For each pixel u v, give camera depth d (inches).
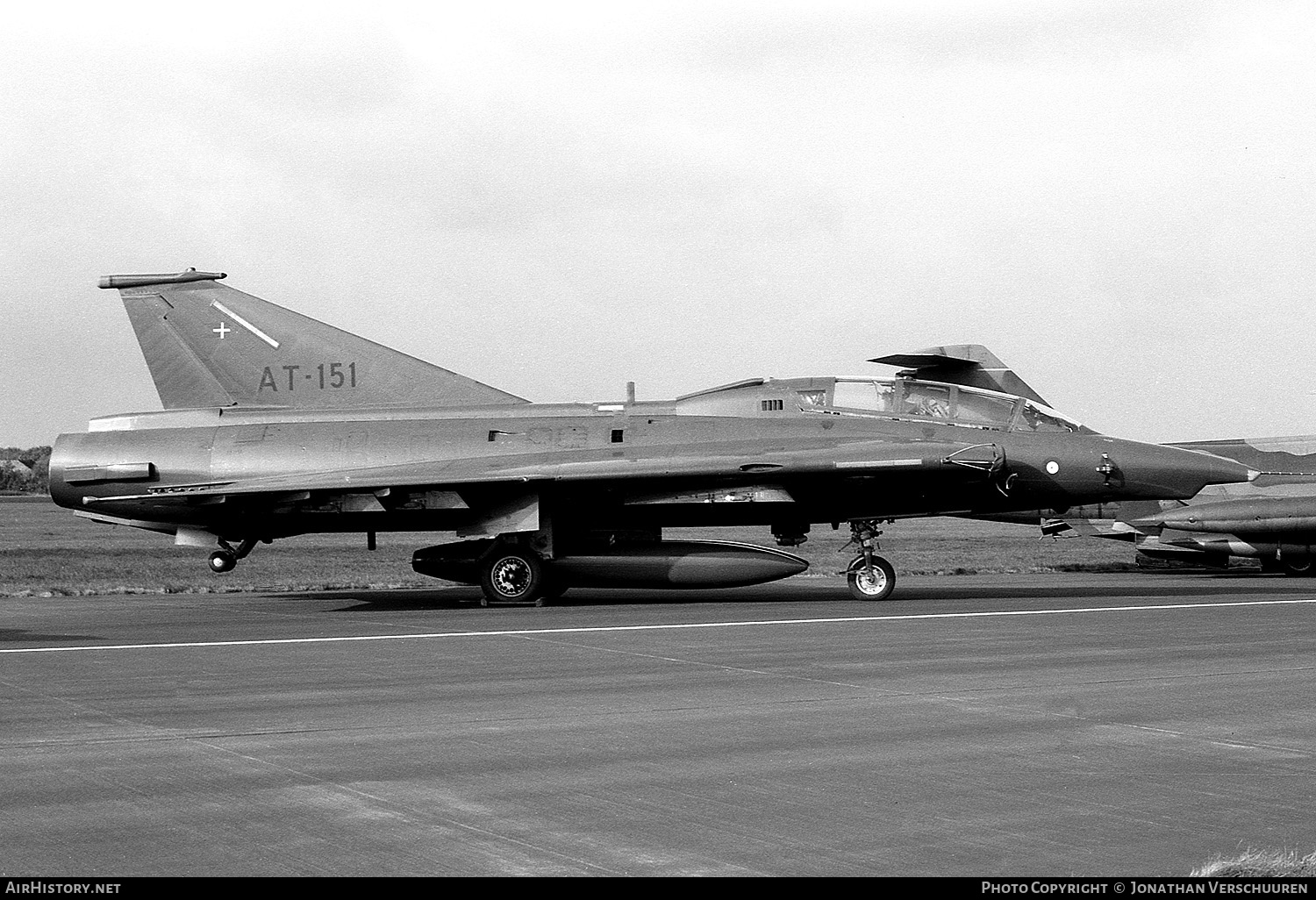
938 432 794.8
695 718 365.4
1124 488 782.5
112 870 224.8
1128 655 496.7
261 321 896.9
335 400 888.3
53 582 1063.0
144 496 779.4
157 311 901.2
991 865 226.7
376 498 812.0
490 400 884.6
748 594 869.8
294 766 304.8
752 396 833.5
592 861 230.1
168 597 896.3
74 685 436.1
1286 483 1143.6
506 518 778.8
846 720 359.9
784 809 264.5
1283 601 761.0
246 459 834.2
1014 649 518.0
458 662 490.9
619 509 810.2
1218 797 272.5
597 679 442.3
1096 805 266.4
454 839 243.1
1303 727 347.9
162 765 306.2
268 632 614.2
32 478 4301.2
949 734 339.3
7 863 229.1
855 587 797.2
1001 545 1770.4
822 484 781.3
